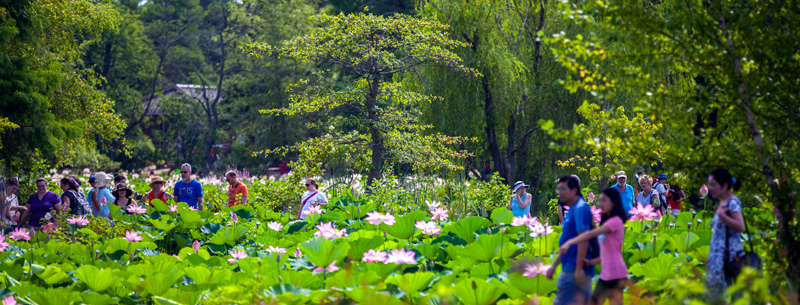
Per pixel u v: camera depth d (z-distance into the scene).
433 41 15.07
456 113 16.75
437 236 7.64
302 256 6.59
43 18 13.05
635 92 13.05
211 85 46.50
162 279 5.20
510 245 6.04
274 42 36.06
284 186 14.46
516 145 17.56
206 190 15.61
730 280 4.35
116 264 6.29
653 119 5.19
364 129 15.65
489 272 5.78
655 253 6.30
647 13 4.94
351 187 14.38
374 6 33.03
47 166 15.73
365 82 15.34
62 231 8.30
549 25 15.91
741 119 5.14
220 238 8.06
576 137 4.93
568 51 5.05
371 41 14.93
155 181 11.23
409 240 7.66
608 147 5.14
